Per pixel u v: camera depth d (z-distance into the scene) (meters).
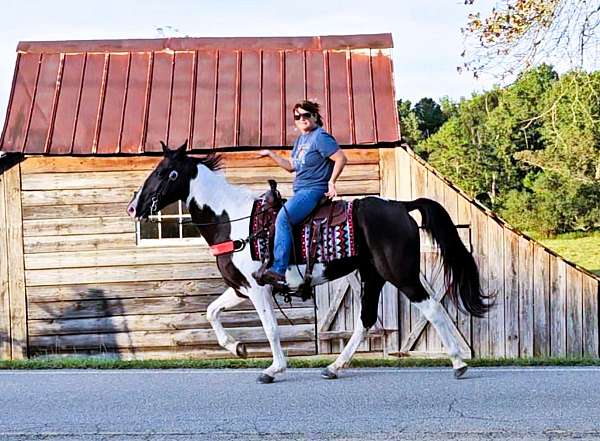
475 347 12.34
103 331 12.32
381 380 7.29
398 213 7.26
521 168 40.91
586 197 37.28
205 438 5.55
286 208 7.11
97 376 7.68
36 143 12.13
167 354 12.34
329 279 7.35
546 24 12.28
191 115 12.48
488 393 6.67
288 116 12.46
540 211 38.41
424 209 7.42
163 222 12.41
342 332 12.30
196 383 7.25
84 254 12.31
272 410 6.18
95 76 13.05
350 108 12.52
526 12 12.42
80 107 12.61
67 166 12.26
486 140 42.00
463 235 12.27
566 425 5.71
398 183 12.28
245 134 12.20
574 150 25.41
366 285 7.57
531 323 12.26
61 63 13.23
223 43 13.66
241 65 13.26
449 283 7.48
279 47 13.58
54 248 12.30
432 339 12.38
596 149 25.98
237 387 7.04
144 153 12.09
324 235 7.14
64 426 5.84
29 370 8.08
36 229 12.28
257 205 7.35
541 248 12.21
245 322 12.33
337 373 7.45
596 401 6.38
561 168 30.53
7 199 12.25
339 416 5.98
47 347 12.31
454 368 7.37
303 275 7.21
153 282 12.32
